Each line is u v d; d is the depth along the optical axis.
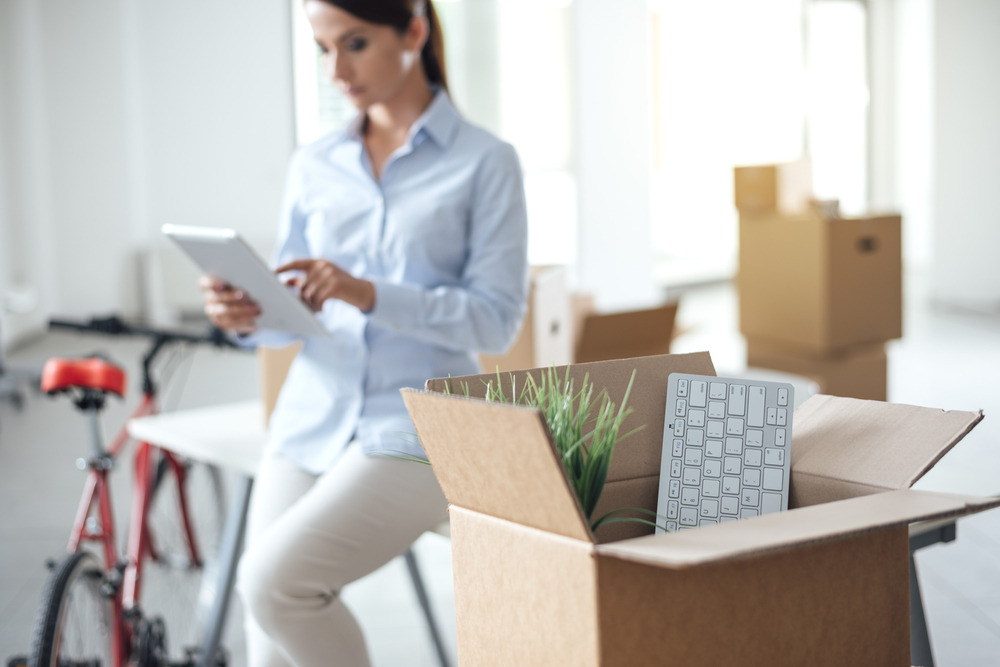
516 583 0.63
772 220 3.15
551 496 0.58
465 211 1.39
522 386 0.75
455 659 2.10
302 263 1.26
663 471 0.78
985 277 7.18
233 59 7.83
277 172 7.98
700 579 0.59
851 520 0.58
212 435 1.74
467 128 1.42
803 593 0.62
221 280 1.39
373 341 1.37
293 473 1.39
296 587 1.20
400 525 1.25
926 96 9.50
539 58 6.68
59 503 3.29
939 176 7.21
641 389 0.79
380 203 1.40
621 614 0.57
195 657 1.86
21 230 6.95
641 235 6.71
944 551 2.65
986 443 3.54
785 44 9.38
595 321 2.33
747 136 9.45
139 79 7.74
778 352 3.21
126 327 2.01
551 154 6.70
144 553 1.91
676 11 9.08
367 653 1.27
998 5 6.88
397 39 1.34
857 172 9.98
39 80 7.35
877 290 3.05
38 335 7.04
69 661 1.52
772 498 0.74
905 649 0.67
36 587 2.58
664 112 9.16
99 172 7.59
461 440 0.63
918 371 4.98
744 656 0.61
